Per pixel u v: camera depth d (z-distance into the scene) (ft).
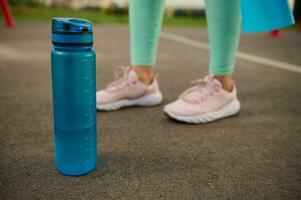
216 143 2.72
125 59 6.48
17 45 7.52
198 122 3.18
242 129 3.06
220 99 3.29
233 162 2.37
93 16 17.42
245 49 8.61
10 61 5.74
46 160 2.31
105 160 2.35
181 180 2.10
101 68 5.56
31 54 6.50
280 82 4.98
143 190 1.97
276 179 2.14
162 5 3.42
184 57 7.07
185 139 2.79
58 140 2.07
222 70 3.27
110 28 13.44
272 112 3.58
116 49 7.79
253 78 5.22
